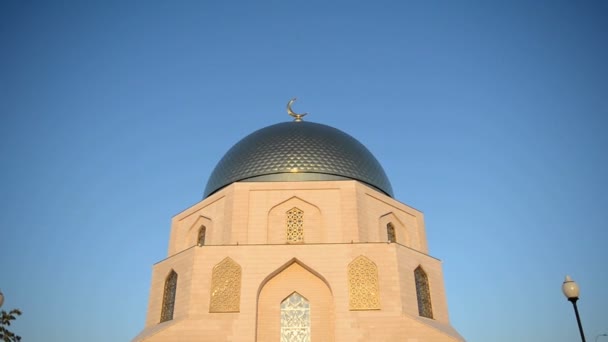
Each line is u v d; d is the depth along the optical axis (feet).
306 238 87.40
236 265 79.36
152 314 85.71
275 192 90.74
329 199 90.02
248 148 102.73
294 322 77.25
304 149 99.35
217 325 74.79
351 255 80.12
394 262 79.82
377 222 92.38
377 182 101.35
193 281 78.59
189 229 98.73
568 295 53.52
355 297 76.84
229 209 89.45
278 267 79.15
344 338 73.72
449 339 73.20
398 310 76.02
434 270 89.40
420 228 101.30
